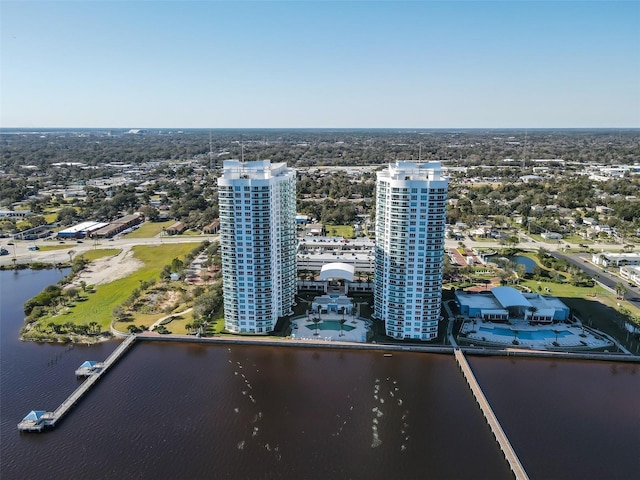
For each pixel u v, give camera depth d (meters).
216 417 184.75
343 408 189.88
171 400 195.75
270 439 172.50
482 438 173.75
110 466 160.50
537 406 190.62
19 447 169.75
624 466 158.62
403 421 182.50
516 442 169.62
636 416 184.75
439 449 167.75
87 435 175.25
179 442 171.50
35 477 156.12
